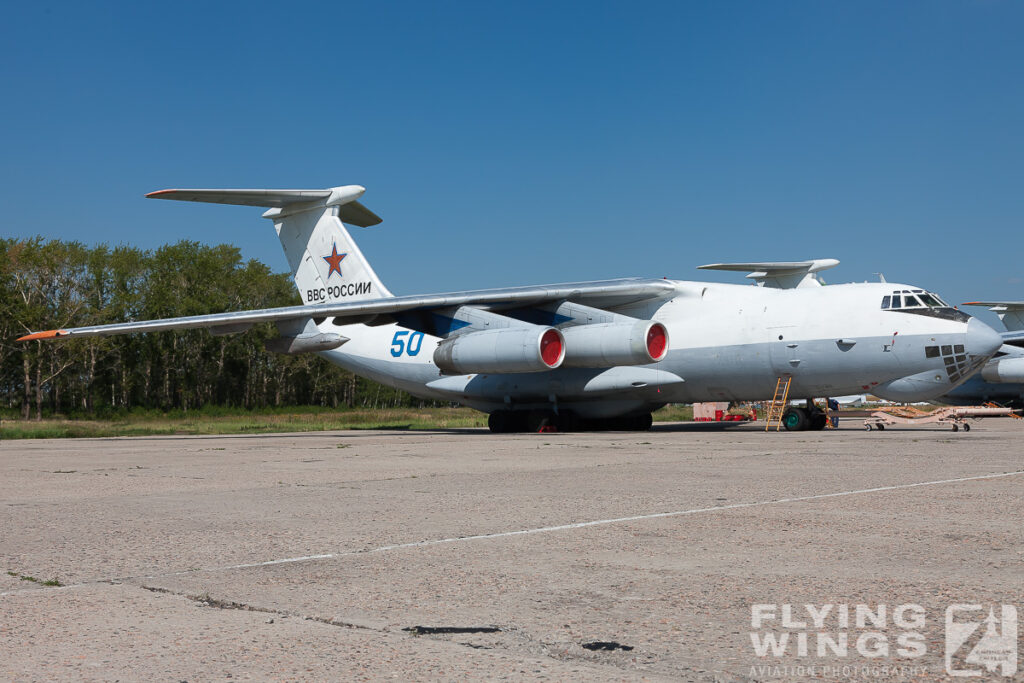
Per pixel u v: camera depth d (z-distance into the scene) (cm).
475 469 970
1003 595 352
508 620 326
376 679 260
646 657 279
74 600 366
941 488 707
